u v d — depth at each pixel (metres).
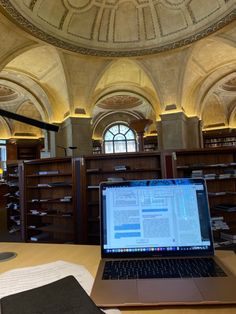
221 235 4.43
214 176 4.52
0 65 6.66
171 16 6.95
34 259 1.21
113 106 13.83
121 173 5.08
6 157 13.58
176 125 8.41
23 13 5.71
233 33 6.66
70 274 1.01
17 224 6.55
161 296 0.78
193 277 0.90
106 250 1.11
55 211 5.32
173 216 1.16
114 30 7.37
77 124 8.33
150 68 8.13
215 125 13.40
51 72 8.33
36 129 14.21
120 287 0.85
